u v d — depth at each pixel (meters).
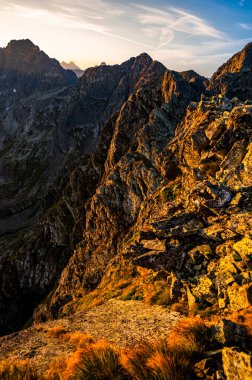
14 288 158.38
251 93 170.75
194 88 107.50
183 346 13.09
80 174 153.12
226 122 36.19
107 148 136.12
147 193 65.62
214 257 25.70
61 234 153.75
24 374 17.16
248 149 27.44
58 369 17.38
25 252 159.50
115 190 76.88
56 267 150.38
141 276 36.44
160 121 83.19
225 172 27.66
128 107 111.88
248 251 22.25
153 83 116.00
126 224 72.31
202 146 38.97
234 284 21.30
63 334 25.73
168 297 27.86
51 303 90.56
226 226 24.69
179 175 50.50
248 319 14.98
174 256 27.88
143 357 13.30
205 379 11.16
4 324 154.75
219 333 13.24
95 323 27.09
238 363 10.26
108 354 14.38
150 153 76.06
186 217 28.30
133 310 28.16
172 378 11.23
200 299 23.33
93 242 82.19
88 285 68.69
